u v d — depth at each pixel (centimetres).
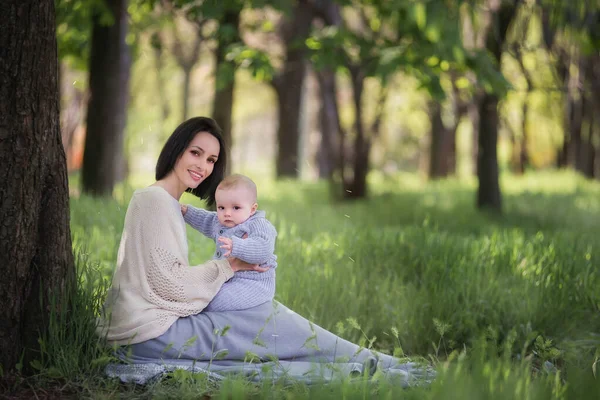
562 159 3334
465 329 632
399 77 2866
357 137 1941
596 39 1405
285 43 2353
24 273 480
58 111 496
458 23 904
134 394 464
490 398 415
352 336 635
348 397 432
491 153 1581
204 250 809
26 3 474
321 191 2136
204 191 548
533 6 1472
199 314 511
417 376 506
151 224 498
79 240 752
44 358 485
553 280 708
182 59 3134
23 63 475
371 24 1642
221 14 1194
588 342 620
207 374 475
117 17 1325
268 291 525
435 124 3114
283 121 2688
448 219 1445
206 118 526
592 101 2658
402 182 2822
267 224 522
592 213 1592
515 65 2416
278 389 459
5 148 473
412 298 664
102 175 1330
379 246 804
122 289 500
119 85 1345
